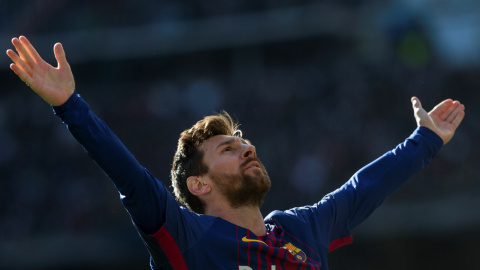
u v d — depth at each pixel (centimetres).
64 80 743
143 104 4334
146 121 4281
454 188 3541
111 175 734
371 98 3969
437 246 3594
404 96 3944
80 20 4422
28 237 3950
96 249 3834
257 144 4006
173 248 748
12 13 4512
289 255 779
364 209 916
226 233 779
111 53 4294
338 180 3756
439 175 3575
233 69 4338
